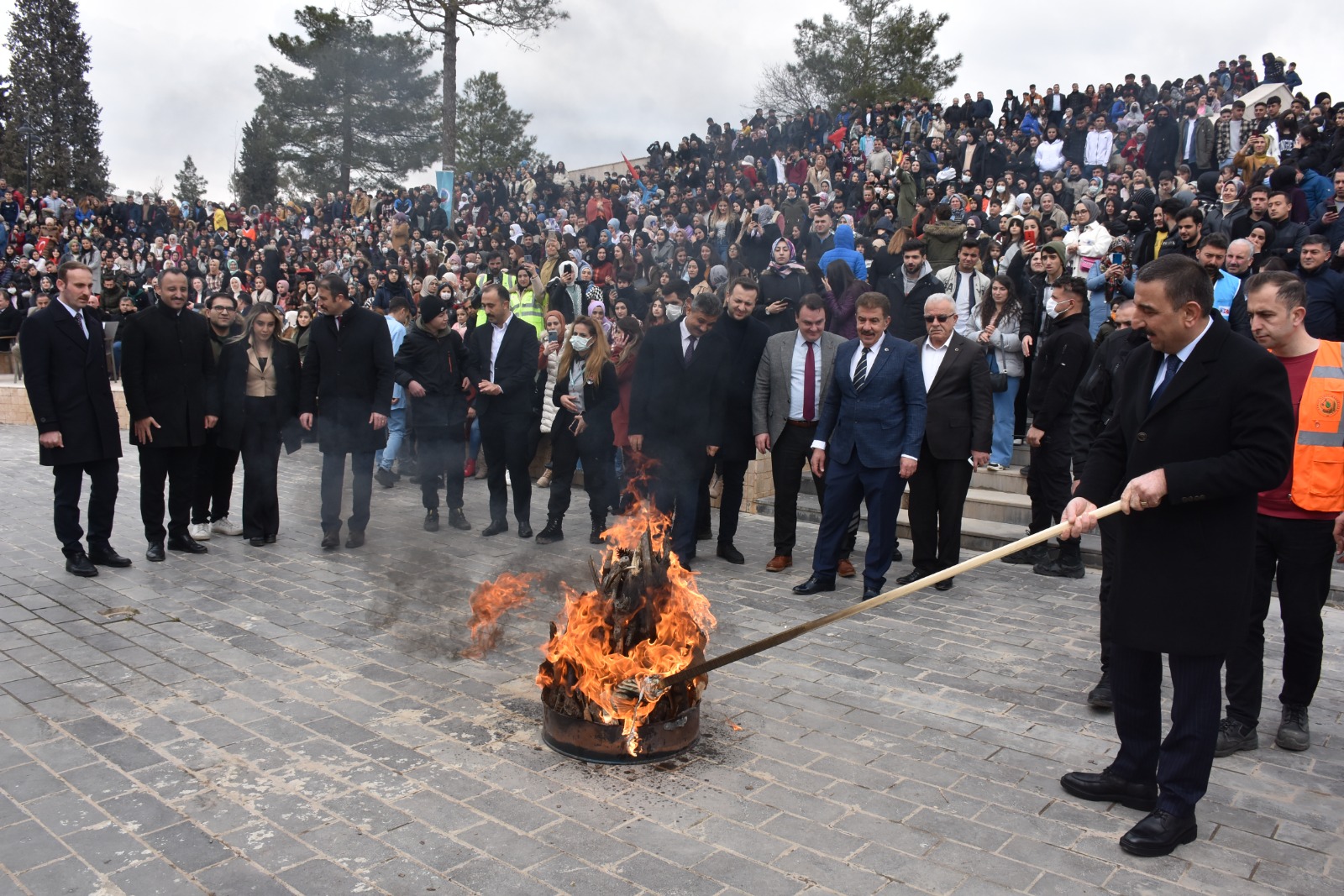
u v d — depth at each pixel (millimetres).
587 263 15859
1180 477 3002
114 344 15164
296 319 13461
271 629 5246
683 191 20578
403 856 2961
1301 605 3842
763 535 8016
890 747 3857
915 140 20078
